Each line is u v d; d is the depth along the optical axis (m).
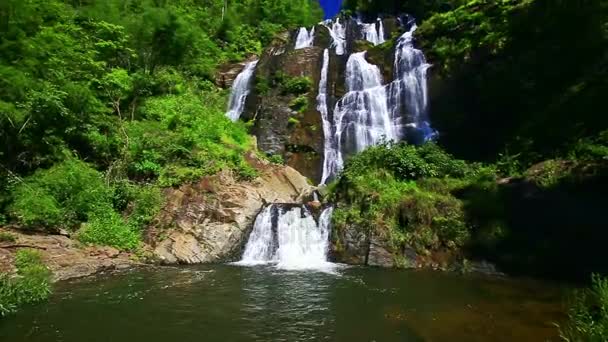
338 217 16.67
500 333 8.27
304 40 36.78
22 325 8.61
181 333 8.33
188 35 28.52
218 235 16.50
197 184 17.77
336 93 28.55
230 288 11.87
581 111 17.12
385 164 18.27
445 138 23.88
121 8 30.48
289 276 13.48
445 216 15.60
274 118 27.19
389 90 26.80
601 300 7.61
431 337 8.17
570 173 14.06
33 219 14.44
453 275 13.73
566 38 20.22
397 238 15.48
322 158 26.03
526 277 13.37
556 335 8.02
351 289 11.83
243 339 8.05
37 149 17.44
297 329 8.62
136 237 15.96
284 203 17.86
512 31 22.81
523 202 14.61
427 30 27.94
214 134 22.56
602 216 12.66
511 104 21.58
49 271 12.27
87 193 16.11
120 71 22.73
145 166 18.58
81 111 18.81
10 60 17.17
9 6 17.36
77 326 8.62
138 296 10.91
